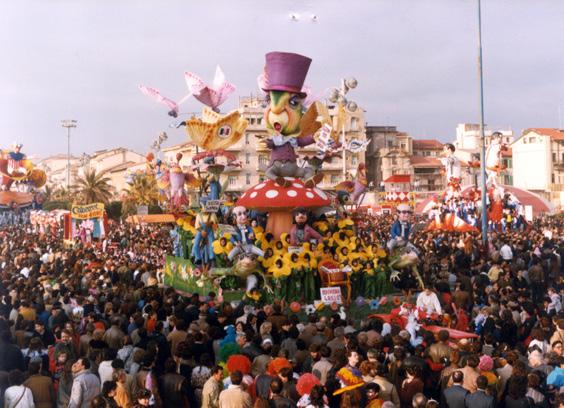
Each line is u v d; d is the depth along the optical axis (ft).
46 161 615.16
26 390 33.09
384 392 31.58
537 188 287.07
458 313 54.39
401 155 354.33
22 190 294.46
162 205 262.88
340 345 39.34
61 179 527.81
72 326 44.83
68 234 135.03
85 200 302.66
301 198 70.69
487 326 47.32
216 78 77.51
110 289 65.72
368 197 302.66
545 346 40.98
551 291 55.42
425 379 35.55
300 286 68.03
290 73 72.08
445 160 140.15
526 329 47.75
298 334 42.09
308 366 37.55
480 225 139.23
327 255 69.82
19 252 100.48
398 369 35.45
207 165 77.30
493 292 56.44
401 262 71.97
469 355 34.96
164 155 388.78
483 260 79.46
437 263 78.43
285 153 74.08
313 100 76.33
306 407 29.19
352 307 67.36
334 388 32.17
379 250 72.69
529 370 36.09
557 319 42.88
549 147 285.23
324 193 75.82
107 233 136.46
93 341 39.19
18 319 47.65
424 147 392.88
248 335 39.22
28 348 42.06
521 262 76.43
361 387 31.35
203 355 36.65
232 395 31.17
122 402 32.42
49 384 34.94
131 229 165.27
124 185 418.51
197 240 72.33
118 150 467.52
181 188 85.92
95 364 38.22
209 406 32.86
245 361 34.96
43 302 52.19
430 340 44.65
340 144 79.66
